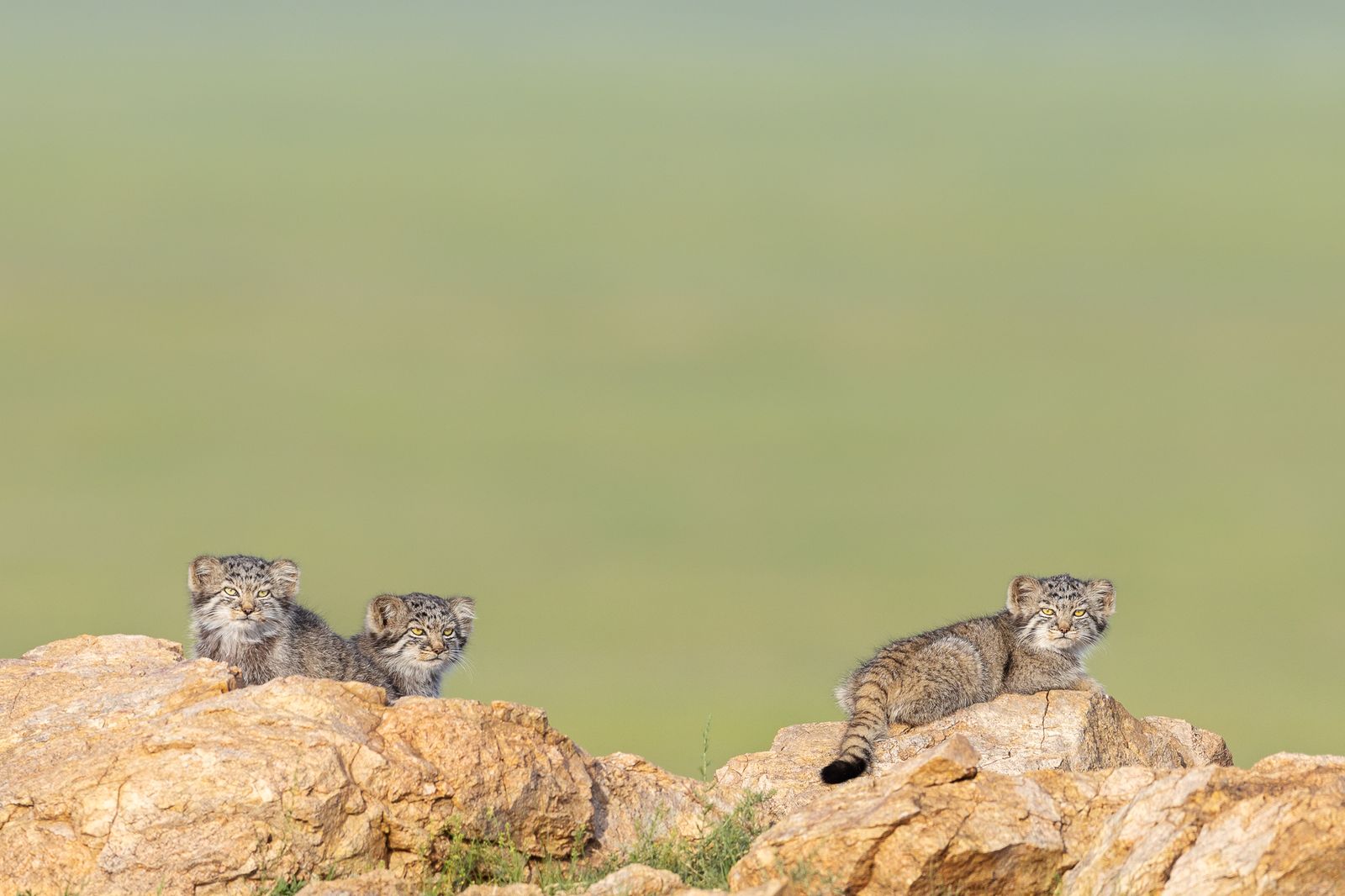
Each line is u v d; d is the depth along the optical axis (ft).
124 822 51.37
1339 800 42.96
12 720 58.85
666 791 63.77
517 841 56.29
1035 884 49.47
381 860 53.57
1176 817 46.24
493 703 59.11
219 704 56.44
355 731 55.42
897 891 48.16
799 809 54.75
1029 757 70.38
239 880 51.24
